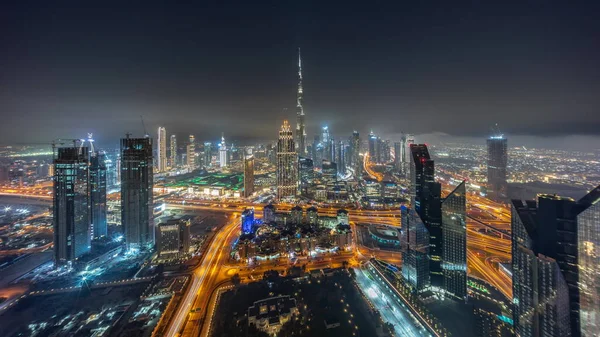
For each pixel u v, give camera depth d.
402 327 194.50
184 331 191.00
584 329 119.31
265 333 185.50
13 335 192.88
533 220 140.50
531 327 136.50
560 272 123.06
